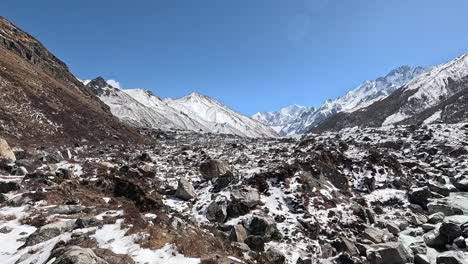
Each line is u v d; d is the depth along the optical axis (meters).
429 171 44.31
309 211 26.94
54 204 21.42
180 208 26.19
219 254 14.91
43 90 61.50
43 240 16.03
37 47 94.81
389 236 25.72
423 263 21.47
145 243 14.60
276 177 30.66
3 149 30.56
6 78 54.91
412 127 70.69
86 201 22.33
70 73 101.56
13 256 14.88
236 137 103.62
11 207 20.83
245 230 22.08
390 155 47.34
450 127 68.56
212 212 24.59
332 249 22.16
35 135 45.91
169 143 76.94
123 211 19.22
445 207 32.00
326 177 34.59
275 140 80.50
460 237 23.88
